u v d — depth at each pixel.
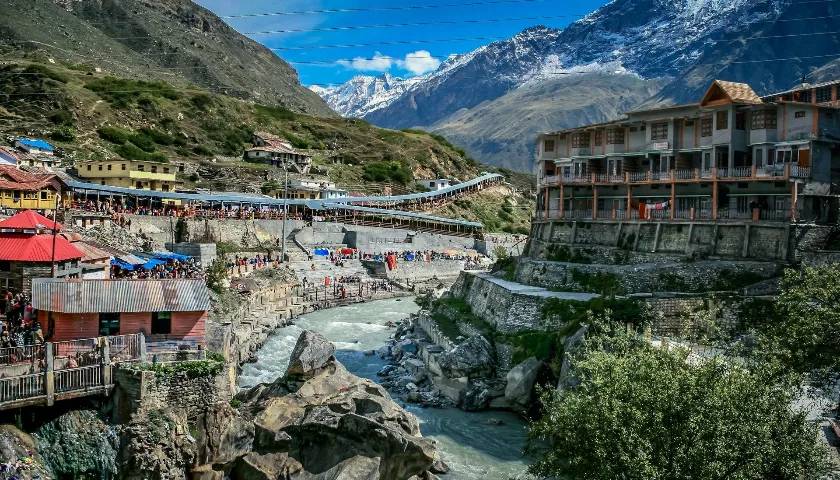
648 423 30.48
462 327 79.38
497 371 63.19
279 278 111.56
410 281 136.75
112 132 174.88
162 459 36.03
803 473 30.78
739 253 73.50
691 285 69.62
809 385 41.44
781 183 75.69
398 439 42.09
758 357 36.59
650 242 83.31
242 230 128.88
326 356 49.19
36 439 34.72
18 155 128.75
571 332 60.09
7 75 188.00
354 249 142.75
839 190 76.75
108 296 41.59
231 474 39.81
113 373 37.38
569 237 93.88
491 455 49.34
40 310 40.75
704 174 79.50
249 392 49.81
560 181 95.69
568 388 53.03
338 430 42.28
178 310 42.22
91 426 36.00
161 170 139.50
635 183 86.62
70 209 97.62
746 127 80.19
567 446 34.50
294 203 143.88
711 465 29.11
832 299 43.38
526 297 70.94
